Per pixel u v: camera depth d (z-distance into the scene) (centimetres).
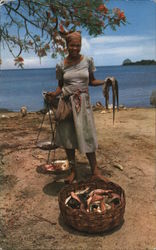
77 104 324
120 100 1727
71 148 343
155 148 527
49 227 288
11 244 262
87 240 268
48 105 362
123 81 4222
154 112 907
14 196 348
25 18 411
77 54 327
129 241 267
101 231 272
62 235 276
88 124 332
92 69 340
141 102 1562
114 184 310
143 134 623
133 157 477
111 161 456
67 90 327
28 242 265
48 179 393
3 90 3011
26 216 307
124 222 296
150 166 441
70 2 397
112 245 262
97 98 1934
